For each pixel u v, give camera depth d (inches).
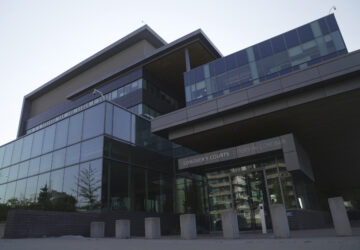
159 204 921.5
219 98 790.5
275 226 408.2
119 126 855.7
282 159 761.6
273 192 754.2
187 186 1011.3
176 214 957.2
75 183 787.4
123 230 531.2
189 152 1058.1
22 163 1000.2
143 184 880.9
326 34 852.6
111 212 717.3
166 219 899.4
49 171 878.4
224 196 834.8
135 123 932.6
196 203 995.3
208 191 869.2
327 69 652.7
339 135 936.3
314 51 855.7
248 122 790.5
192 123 843.4
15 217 505.7
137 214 796.6
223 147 1008.9
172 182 1027.3
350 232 360.2
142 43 1462.8
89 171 766.5
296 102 700.7
